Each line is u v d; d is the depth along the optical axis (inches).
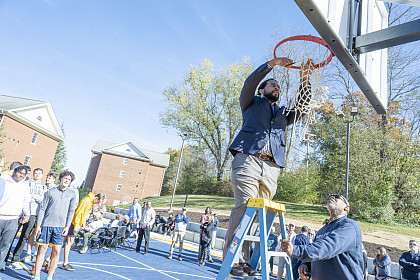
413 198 732.7
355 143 811.4
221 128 1331.2
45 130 1370.6
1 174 220.1
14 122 1208.2
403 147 765.3
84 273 238.8
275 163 87.6
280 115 92.1
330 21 68.5
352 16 80.7
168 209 917.8
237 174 85.3
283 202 899.4
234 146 87.0
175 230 401.1
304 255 84.7
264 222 76.0
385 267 342.0
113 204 1866.4
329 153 891.4
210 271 349.1
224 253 86.4
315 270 102.7
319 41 88.4
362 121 855.1
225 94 1294.3
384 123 836.6
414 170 754.2
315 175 920.3
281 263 249.3
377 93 95.8
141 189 1936.5
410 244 288.8
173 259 397.4
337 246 89.1
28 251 251.9
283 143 92.0
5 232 190.2
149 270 297.1
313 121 97.2
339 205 107.1
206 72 1295.5
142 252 414.3
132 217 476.7
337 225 101.7
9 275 198.8
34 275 184.5
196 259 427.8
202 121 1298.0
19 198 197.3
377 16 97.7
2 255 190.5
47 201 189.0
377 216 702.5
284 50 90.6
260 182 85.5
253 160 84.8
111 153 1927.9
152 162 2017.7
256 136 86.3
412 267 279.1
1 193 187.2
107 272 256.5
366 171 761.0
